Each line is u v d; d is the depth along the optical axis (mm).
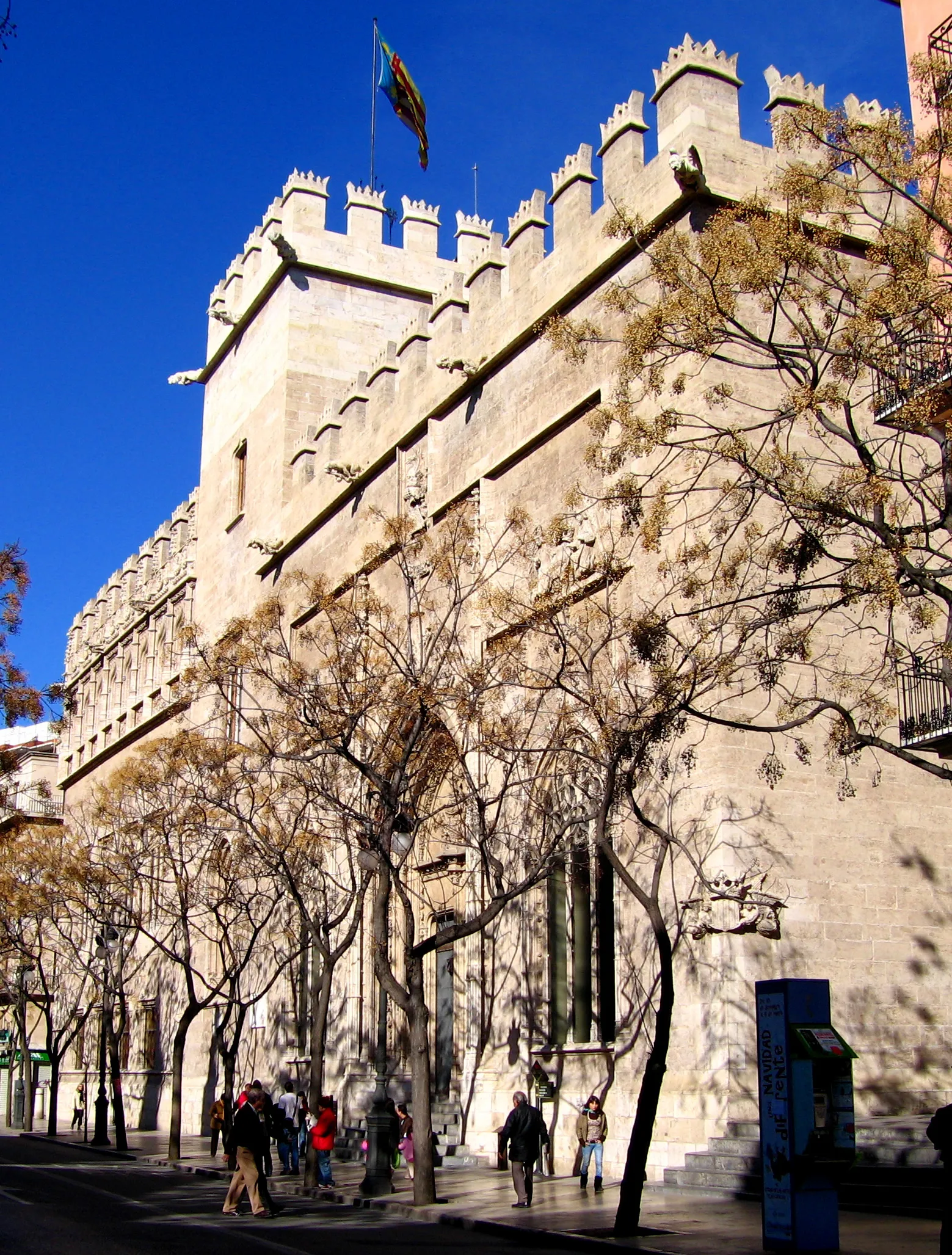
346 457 40438
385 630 26594
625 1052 23766
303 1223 19219
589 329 18516
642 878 23781
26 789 34438
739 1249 14633
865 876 23109
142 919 44812
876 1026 22484
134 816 40875
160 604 59312
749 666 19594
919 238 15922
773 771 18328
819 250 17406
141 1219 19141
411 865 34656
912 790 24031
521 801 27547
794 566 16250
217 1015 43562
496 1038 28438
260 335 49656
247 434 49938
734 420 23797
